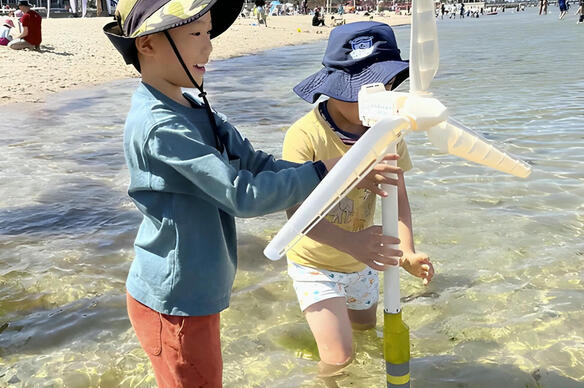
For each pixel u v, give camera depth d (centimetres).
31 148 630
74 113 838
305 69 1477
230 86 1148
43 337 270
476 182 477
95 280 326
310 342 268
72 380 238
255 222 414
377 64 228
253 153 196
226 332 274
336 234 183
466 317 282
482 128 662
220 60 1820
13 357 255
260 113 817
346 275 255
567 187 459
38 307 297
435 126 154
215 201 172
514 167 168
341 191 146
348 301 267
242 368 247
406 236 250
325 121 246
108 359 253
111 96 996
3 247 372
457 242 365
